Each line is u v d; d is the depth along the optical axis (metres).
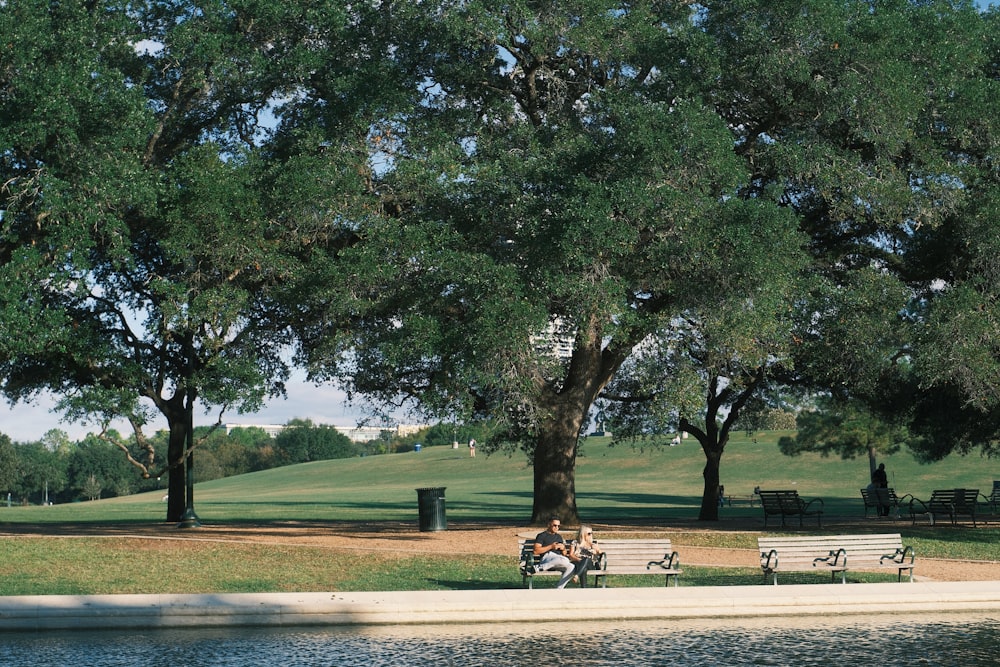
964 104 24.75
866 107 23.25
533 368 23.31
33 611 14.20
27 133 21.61
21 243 24.59
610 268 23.47
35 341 22.41
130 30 24.75
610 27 24.81
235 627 14.35
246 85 26.67
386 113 24.97
